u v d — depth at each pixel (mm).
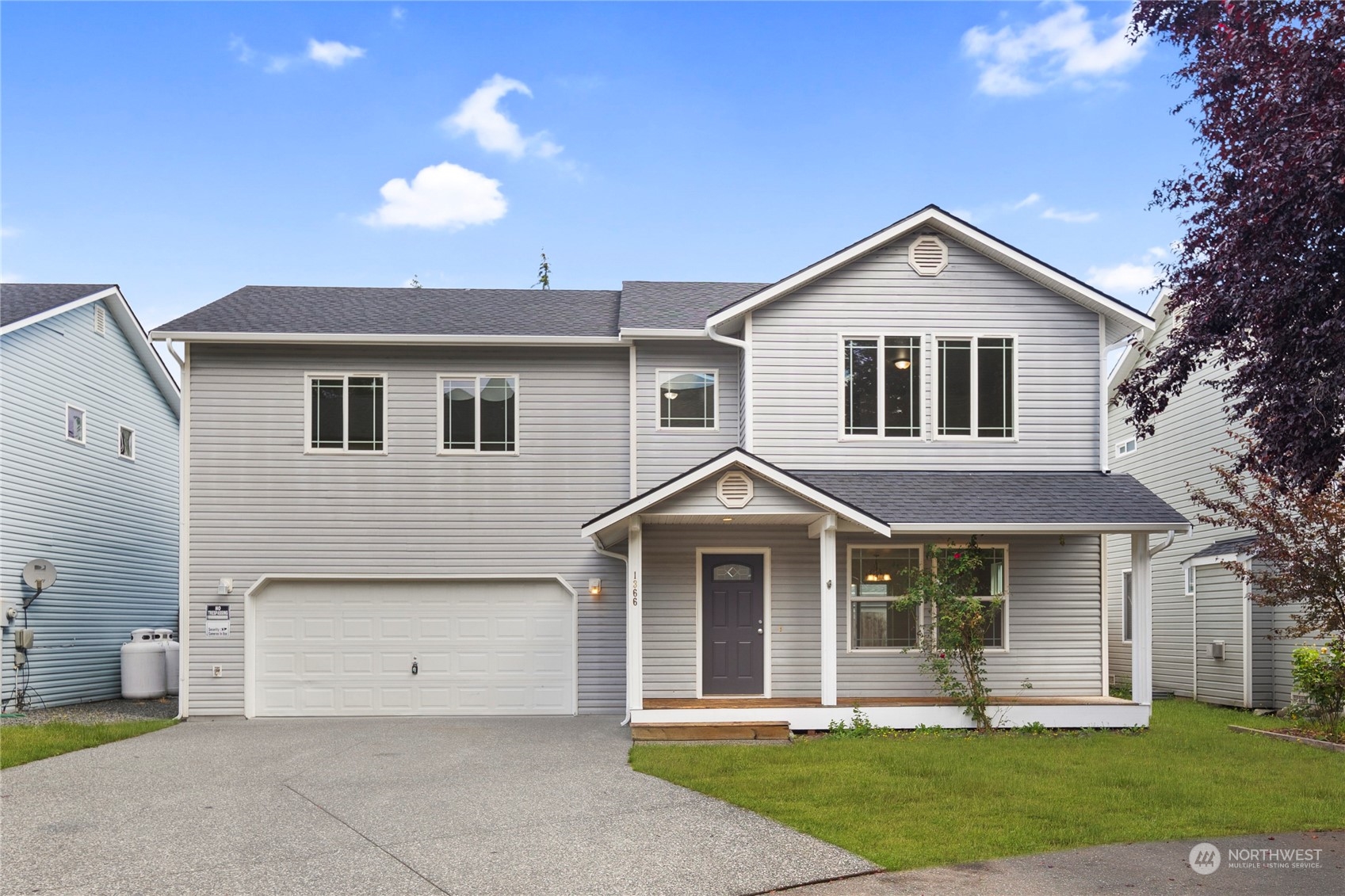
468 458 16438
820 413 15336
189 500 16078
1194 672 19062
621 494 16500
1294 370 8047
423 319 17078
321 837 8180
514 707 16250
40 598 17922
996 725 13969
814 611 15305
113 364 20719
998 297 15602
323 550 16172
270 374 16312
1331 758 11703
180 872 7230
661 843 7992
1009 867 7383
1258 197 7996
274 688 16031
